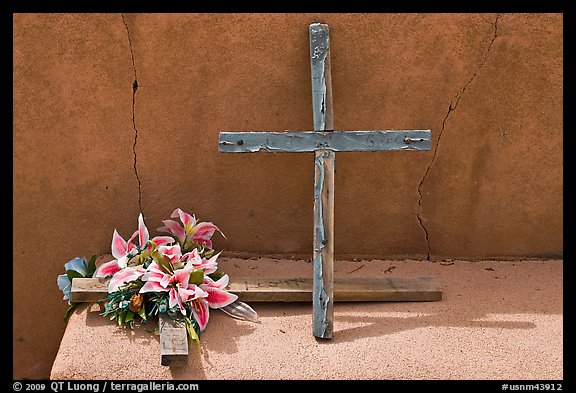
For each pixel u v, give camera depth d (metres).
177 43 3.60
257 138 3.40
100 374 3.13
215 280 3.59
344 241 3.89
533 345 3.30
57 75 3.63
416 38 3.63
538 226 3.90
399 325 3.42
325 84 3.44
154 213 3.81
